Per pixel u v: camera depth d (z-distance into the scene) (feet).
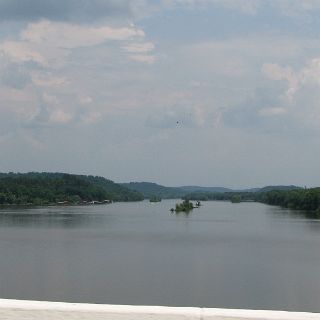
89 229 330.95
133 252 207.00
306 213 509.76
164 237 276.82
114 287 131.85
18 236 279.08
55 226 353.92
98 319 14.79
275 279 142.20
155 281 139.44
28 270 159.02
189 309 14.85
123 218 464.65
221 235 288.71
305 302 114.62
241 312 14.56
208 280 141.08
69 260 182.39
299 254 199.31
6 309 14.94
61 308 14.89
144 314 14.67
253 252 206.80
